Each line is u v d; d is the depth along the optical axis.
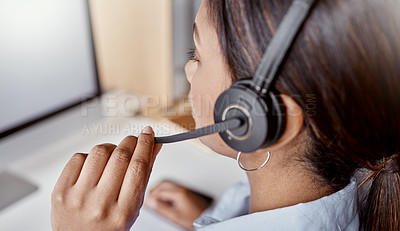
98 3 0.96
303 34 0.25
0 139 0.70
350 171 0.36
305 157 0.33
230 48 0.29
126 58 1.02
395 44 0.25
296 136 0.30
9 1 0.64
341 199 0.38
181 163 0.90
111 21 0.98
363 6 0.24
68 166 0.35
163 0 0.92
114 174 0.33
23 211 0.73
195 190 0.81
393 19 0.25
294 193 0.37
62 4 0.75
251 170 0.37
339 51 0.25
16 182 0.80
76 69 0.83
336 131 0.29
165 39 0.96
